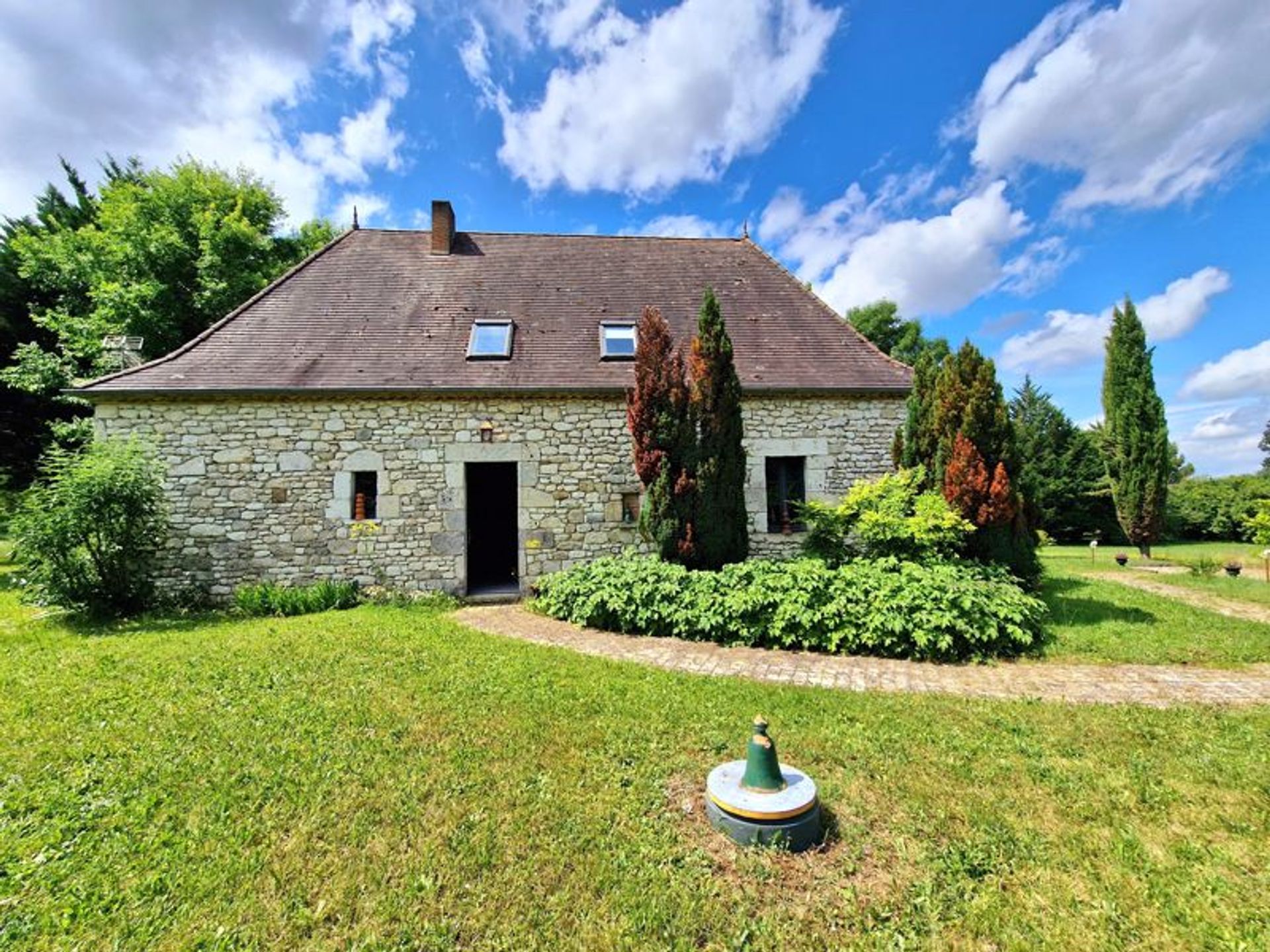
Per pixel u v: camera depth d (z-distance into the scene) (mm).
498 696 4230
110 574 7156
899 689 4477
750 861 2404
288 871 2375
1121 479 12742
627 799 2881
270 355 8164
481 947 2014
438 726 3709
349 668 4863
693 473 6906
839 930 2084
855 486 7359
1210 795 2887
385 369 8141
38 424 13289
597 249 11062
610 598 6324
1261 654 5180
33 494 7246
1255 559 11742
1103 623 6191
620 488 8359
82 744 3441
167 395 7559
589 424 8336
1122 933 2055
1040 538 8453
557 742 3488
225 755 3303
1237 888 2264
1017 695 4324
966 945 2016
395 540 7973
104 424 7625
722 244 11672
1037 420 20391
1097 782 3008
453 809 2793
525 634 6223
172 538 7637
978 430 6645
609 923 2107
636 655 5430
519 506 8188
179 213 13727
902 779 3055
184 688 4391
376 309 9109
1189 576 9523
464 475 8156
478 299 9516
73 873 2369
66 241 13688
